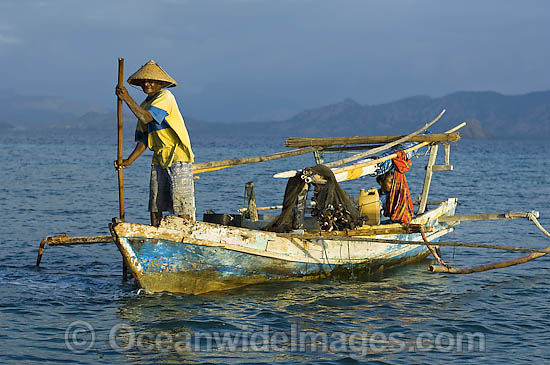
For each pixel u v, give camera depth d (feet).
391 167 38.04
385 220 39.60
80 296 30.40
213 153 268.62
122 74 26.37
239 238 30.09
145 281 29.09
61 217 59.93
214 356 23.13
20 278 33.99
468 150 369.71
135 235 27.53
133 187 94.38
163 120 28.02
